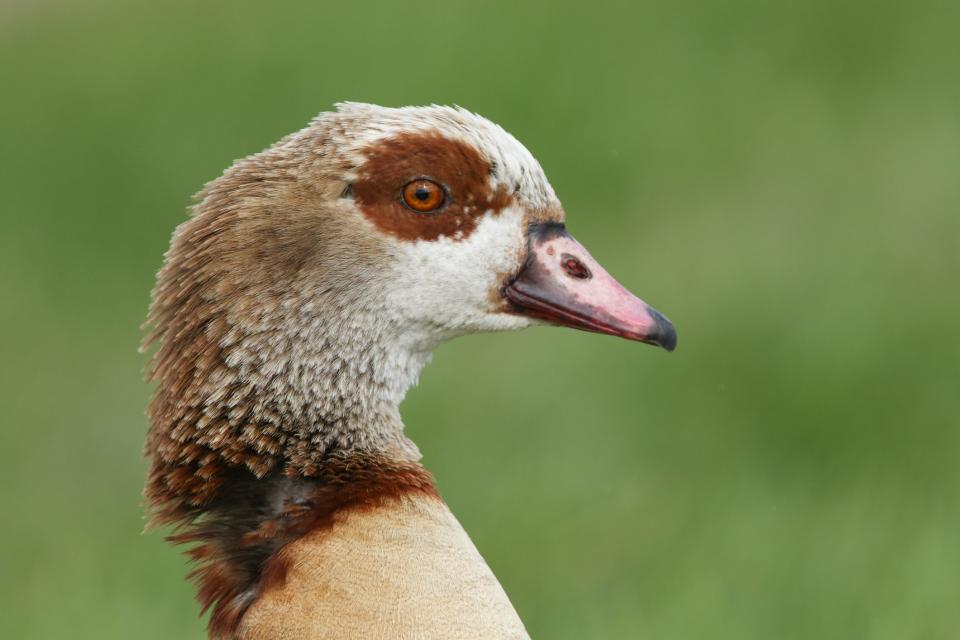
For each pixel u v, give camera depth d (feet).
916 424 47.06
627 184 62.13
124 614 37.65
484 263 24.98
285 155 24.31
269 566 22.66
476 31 69.05
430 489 23.72
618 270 55.26
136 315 58.18
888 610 36.52
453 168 24.64
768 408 48.03
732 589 37.55
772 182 61.62
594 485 43.91
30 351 55.98
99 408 53.26
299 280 23.66
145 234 62.85
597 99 66.39
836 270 53.26
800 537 39.58
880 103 67.77
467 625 22.03
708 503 42.39
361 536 22.58
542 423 47.21
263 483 23.54
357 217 24.12
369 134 24.43
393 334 24.58
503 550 40.96
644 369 49.49
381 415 24.31
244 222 23.59
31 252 61.31
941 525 39.60
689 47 69.72
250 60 70.08
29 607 37.78
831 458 45.96
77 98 69.72
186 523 24.02
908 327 50.03
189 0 76.07
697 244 56.75
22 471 49.90
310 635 21.80
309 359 23.63
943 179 60.80
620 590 38.65
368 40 69.62
